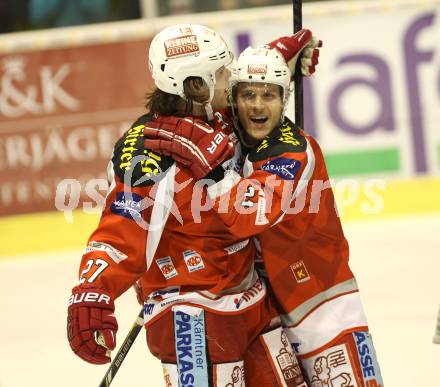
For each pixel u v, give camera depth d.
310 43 10.34
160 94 9.41
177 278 9.34
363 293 19.23
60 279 22.36
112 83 28.38
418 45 28.11
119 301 20.08
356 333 10.04
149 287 9.53
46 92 28.34
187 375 9.13
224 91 9.48
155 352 9.53
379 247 22.70
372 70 28.25
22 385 15.57
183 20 28.45
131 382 15.20
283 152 9.27
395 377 14.59
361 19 28.11
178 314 9.22
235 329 9.38
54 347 17.53
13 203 28.66
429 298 18.55
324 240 10.05
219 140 9.05
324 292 10.09
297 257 10.01
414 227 24.34
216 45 9.30
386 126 28.34
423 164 28.39
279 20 28.31
